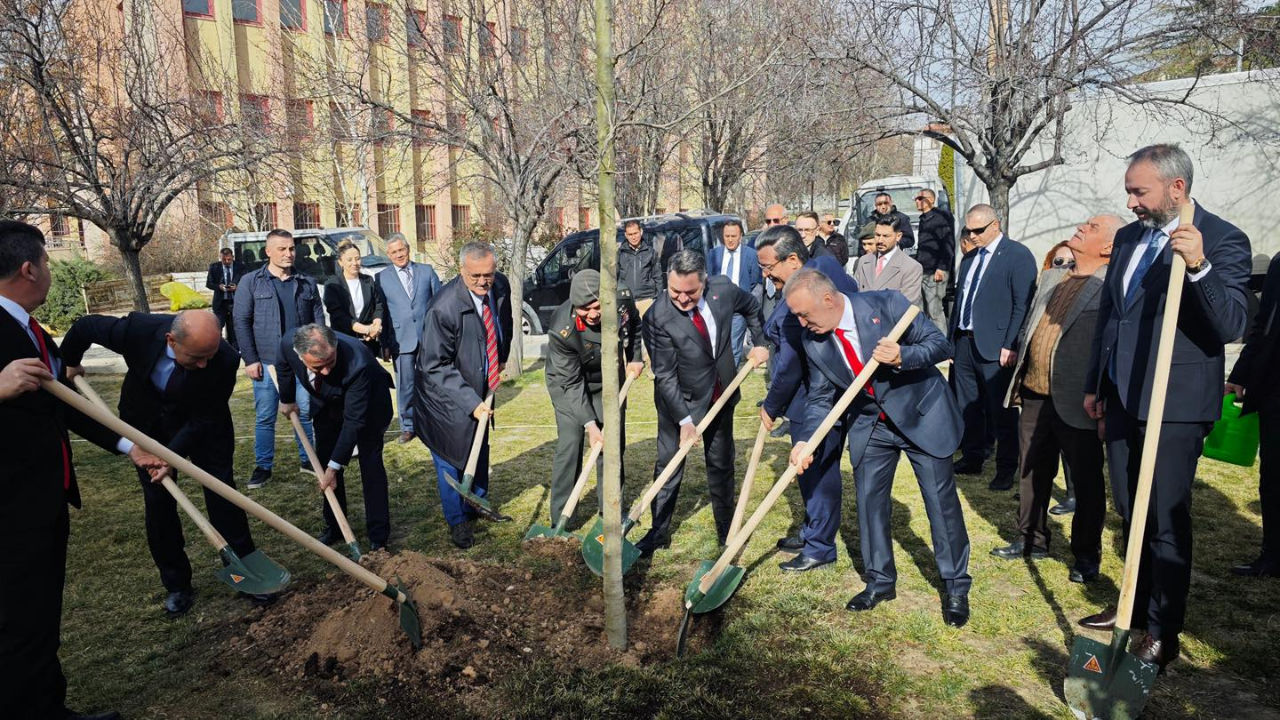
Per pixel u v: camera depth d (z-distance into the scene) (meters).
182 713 3.12
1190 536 3.05
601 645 3.44
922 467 3.61
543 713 2.98
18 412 2.68
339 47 10.87
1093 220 3.86
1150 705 2.92
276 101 12.65
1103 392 3.36
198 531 5.09
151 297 18.36
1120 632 2.84
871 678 3.18
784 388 4.02
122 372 11.34
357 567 3.20
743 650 3.40
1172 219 2.98
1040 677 3.16
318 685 3.26
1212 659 3.20
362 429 4.31
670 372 4.25
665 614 3.74
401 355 6.98
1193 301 2.86
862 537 3.78
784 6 9.34
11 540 2.67
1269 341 3.78
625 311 4.63
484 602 3.75
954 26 8.20
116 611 4.02
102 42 9.23
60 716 2.98
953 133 8.70
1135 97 7.88
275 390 5.98
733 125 13.12
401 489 5.84
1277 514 3.85
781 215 7.27
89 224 22.09
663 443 4.45
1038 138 9.55
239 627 3.81
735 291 4.43
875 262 6.40
